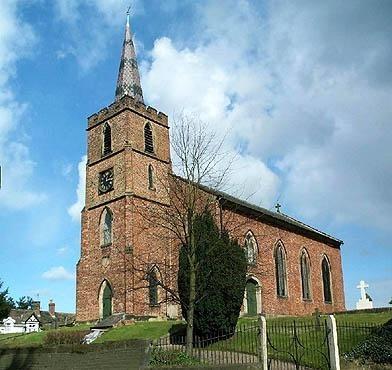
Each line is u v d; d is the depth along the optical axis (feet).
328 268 205.26
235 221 151.02
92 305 148.77
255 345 84.53
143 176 154.20
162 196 156.46
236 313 97.35
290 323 103.86
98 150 162.91
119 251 144.87
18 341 127.34
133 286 136.56
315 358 75.25
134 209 146.61
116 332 120.88
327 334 68.33
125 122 156.35
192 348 82.79
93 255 152.87
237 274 98.58
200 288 91.40
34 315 298.15
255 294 158.20
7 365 95.96
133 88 180.96
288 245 180.14
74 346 88.43
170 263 144.36
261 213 164.96
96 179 160.04
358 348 75.92
